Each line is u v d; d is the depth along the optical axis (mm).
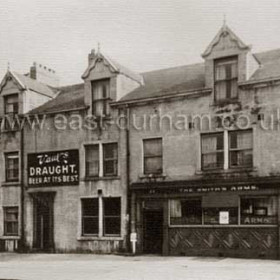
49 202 28406
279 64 24656
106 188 26766
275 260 21859
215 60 24578
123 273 18219
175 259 22812
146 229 25578
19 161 29750
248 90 23547
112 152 27047
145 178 25625
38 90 30906
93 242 26781
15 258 25719
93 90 27875
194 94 24781
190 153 24656
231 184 23203
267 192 22375
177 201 24703
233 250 23172
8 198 29797
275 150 22641
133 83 28219
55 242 27969
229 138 23922
